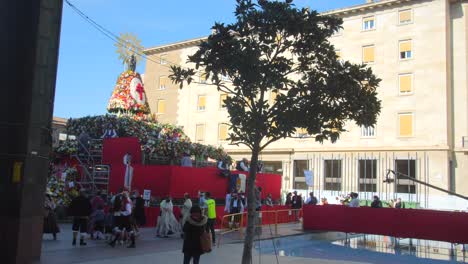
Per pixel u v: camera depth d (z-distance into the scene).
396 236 15.04
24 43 8.88
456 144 37.44
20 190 8.50
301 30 6.89
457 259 12.91
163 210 15.30
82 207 12.66
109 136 22.17
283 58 7.08
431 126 37.41
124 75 25.75
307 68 7.34
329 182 41.69
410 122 38.41
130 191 17.52
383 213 15.48
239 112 6.83
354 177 40.19
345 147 41.06
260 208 18.80
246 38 7.09
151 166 19.62
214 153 24.50
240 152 47.38
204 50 7.01
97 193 15.79
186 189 19.89
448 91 37.62
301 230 17.98
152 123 23.88
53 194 17.69
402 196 37.16
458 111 37.78
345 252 13.80
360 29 41.59
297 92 6.88
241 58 6.71
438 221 14.28
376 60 40.47
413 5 39.34
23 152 8.62
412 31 39.16
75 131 23.62
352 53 41.59
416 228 14.66
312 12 6.99
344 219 16.27
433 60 37.91
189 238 8.30
